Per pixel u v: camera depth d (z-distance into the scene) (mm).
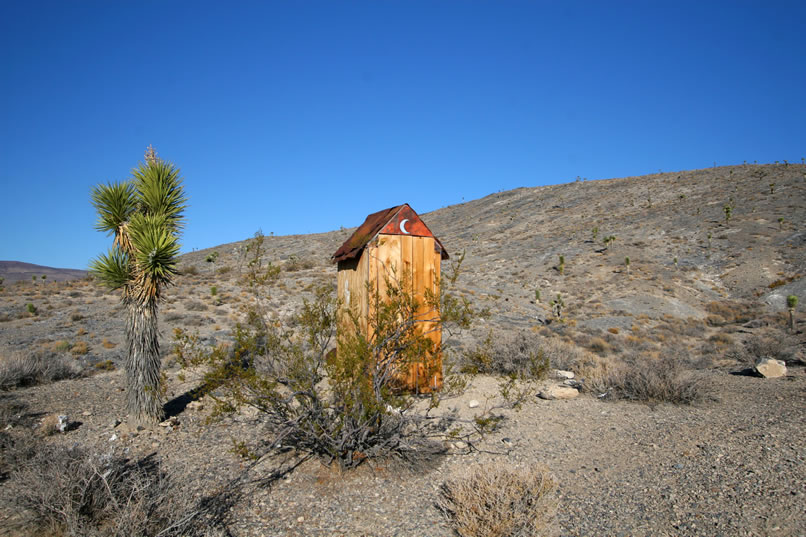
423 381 8820
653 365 9766
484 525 4223
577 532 4273
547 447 6594
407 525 4578
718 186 76000
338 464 5855
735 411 7816
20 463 5211
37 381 10617
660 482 5180
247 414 8141
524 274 48656
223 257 65688
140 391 7406
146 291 7328
